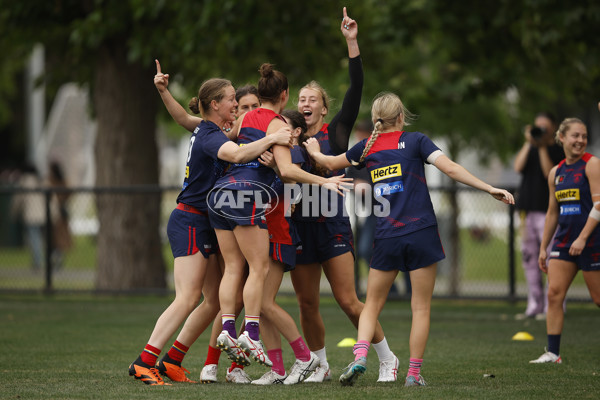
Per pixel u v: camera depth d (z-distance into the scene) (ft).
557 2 128.06
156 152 152.87
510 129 167.63
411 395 57.41
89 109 172.24
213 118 64.95
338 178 61.67
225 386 62.13
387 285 63.46
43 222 148.25
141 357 63.31
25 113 353.72
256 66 155.43
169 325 63.31
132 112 149.48
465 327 106.01
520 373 69.72
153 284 148.36
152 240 148.66
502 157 176.45
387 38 143.13
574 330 102.42
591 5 126.93
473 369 72.28
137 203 147.84
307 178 61.31
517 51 145.59
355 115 69.05
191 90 159.33
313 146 67.26
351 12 149.18
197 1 129.39
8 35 158.92
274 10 139.54
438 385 62.69
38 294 148.36
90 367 72.38
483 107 164.35
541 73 152.15
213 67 155.63
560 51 143.74
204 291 65.82
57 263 148.97
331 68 160.15
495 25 136.46
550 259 77.87
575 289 143.54
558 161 111.04
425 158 62.85
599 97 153.17
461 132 166.40
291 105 157.79
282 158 61.67
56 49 161.27
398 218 62.54
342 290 67.77
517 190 132.98
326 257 67.26
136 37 135.54
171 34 134.62
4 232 151.94
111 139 149.59
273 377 64.13
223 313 62.49
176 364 65.67
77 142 343.05
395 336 97.09
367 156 64.34
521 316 118.01
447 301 140.77
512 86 148.05
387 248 62.69
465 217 139.44
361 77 68.74
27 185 226.38
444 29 142.92
